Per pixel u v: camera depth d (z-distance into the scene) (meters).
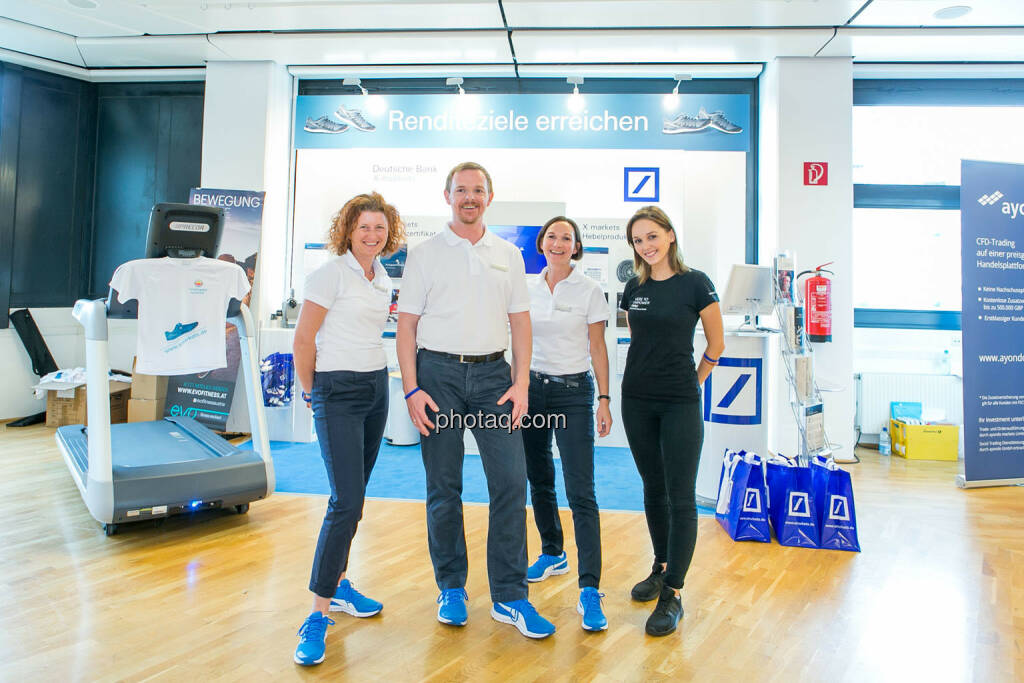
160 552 2.81
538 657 1.95
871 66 5.45
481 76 5.89
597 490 4.08
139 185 6.25
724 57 5.32
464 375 2.06
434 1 4.57
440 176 5.87
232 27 5.05
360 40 5.12
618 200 5.78
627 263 5.52
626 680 1.82
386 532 3.13
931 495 4.04
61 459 4.43
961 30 4.84
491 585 2.15
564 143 5.56
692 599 2.41
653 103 5.51
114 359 6.20
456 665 1.89
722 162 5.75
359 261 2.08
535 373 2.36
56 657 1.89
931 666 1.94
